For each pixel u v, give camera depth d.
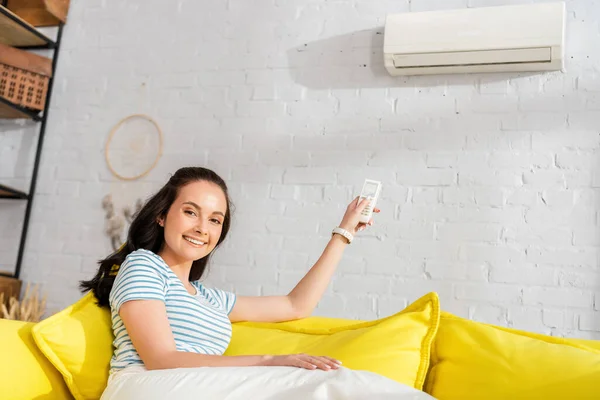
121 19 3.68
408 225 3.07
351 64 3.29
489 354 1.45
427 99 3.16
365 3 3.33
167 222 1.78
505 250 2.95
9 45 3.75
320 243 3.17
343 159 3.21
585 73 2.99
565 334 2.82
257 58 3.43
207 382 1.31
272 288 3.19
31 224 3.56
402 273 3.04
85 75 3.66
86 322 1.60
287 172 3.27
